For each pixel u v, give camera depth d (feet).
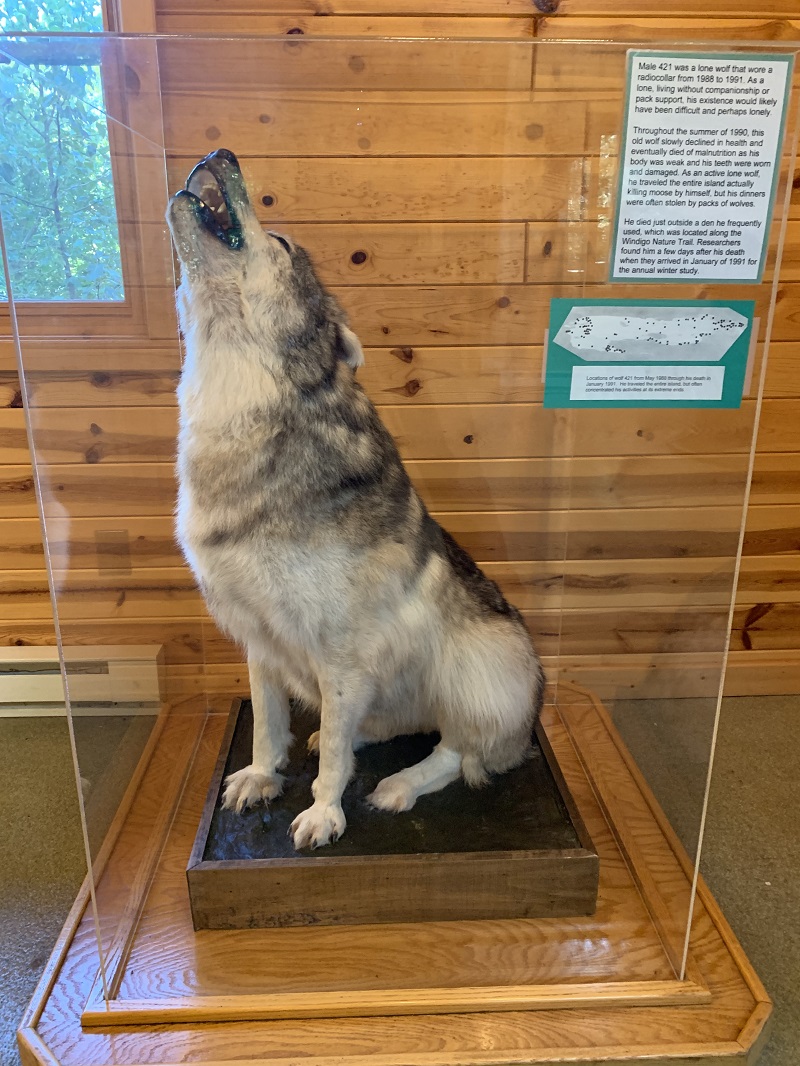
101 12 5.58
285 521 4.35
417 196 5.51
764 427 7.17
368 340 6.06
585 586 6.82
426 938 4.82
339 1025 4.31
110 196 4.94
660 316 4.76
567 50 4.58
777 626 8.00
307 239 5.65
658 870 5.30
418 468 6.56
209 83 5.04
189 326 4.34
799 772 7.00
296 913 4.84
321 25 5.64
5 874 5.80
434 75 4.96
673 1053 4.15
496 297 5.86
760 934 5.32
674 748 5.47
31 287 4.16
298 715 6.41
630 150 4.29
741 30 5.89
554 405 5.32
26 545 7.27
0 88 3.72
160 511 6.15
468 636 5.35
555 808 5.32
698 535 5.07
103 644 5.21
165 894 5.16
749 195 4.31
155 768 6.23
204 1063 4.07
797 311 6.74
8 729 7.54
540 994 4.43
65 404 4.65
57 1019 4.37
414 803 5.33
